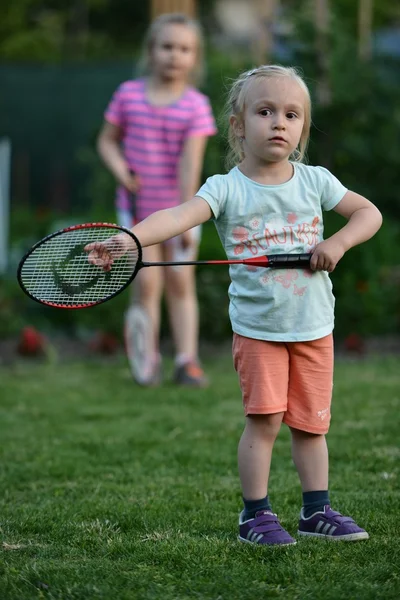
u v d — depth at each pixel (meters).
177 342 9.66
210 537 4.83
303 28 13.25
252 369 4.73
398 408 8.23
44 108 22.27
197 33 9.33
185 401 8.80
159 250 9.45
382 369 10.33
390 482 5.92
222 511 5.36
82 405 8.66
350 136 13.40
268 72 4.78
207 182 4.82
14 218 19.83
